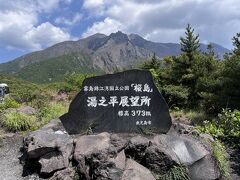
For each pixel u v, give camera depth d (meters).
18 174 7.94
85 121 8.97
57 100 16.47
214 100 15.40
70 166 7.38
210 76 18.81
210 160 7.55
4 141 10.00
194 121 14.94
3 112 11.91
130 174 6.78
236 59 15.84
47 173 7.38
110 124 8.93
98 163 6.97
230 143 9.74
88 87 9.05
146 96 8.94
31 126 10.97
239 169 8.09
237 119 10.84
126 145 7.79
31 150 7.70
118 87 8.98
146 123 8.88
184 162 7.29
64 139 7.97
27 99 16.77
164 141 7.74
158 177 7.18
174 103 19.86
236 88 14.91
